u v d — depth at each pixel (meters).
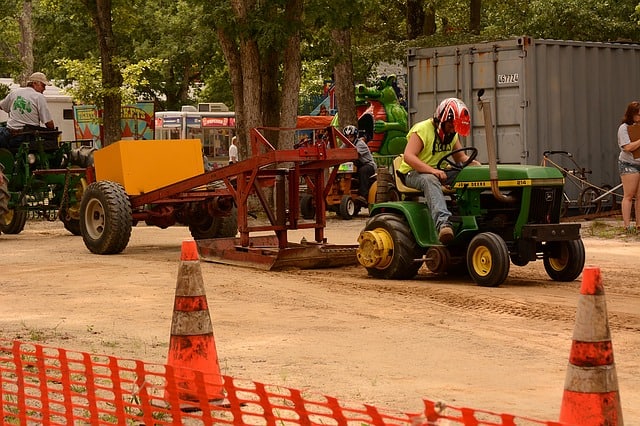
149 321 12.49
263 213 29.27
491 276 14.91
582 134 27.44
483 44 27.02
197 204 20.77
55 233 26.06
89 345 10.95
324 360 10.02
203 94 71.44
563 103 27.06
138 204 20.19
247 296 14.37
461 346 10.72
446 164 16.02
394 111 34.00
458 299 13.80
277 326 11.98
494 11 46.03
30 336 11.48
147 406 6.86
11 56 62.34
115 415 7.15
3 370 8.09
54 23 60.12
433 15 46.09
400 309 13.16
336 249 17.84
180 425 6.49
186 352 7.54
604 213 27.25
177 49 62.66
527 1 44.69
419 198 16.20
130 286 15.50
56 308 13.55
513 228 15.38
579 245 15.48
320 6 29.14
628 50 28.59
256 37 28.97
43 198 24.67
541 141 26.64
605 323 5.89
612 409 5.88
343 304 13.59
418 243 15.71
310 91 60.53
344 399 8.38
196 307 7.57
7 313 13.19
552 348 10.58
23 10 49.75
